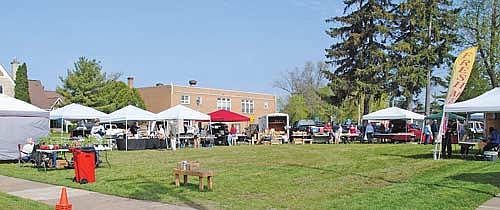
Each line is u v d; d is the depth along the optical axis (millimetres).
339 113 64688
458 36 42344
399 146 29516
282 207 10266
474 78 43000
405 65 41719
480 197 11055
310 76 78875
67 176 15891
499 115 24938
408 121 40688
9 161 22359
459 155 21953
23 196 12125
